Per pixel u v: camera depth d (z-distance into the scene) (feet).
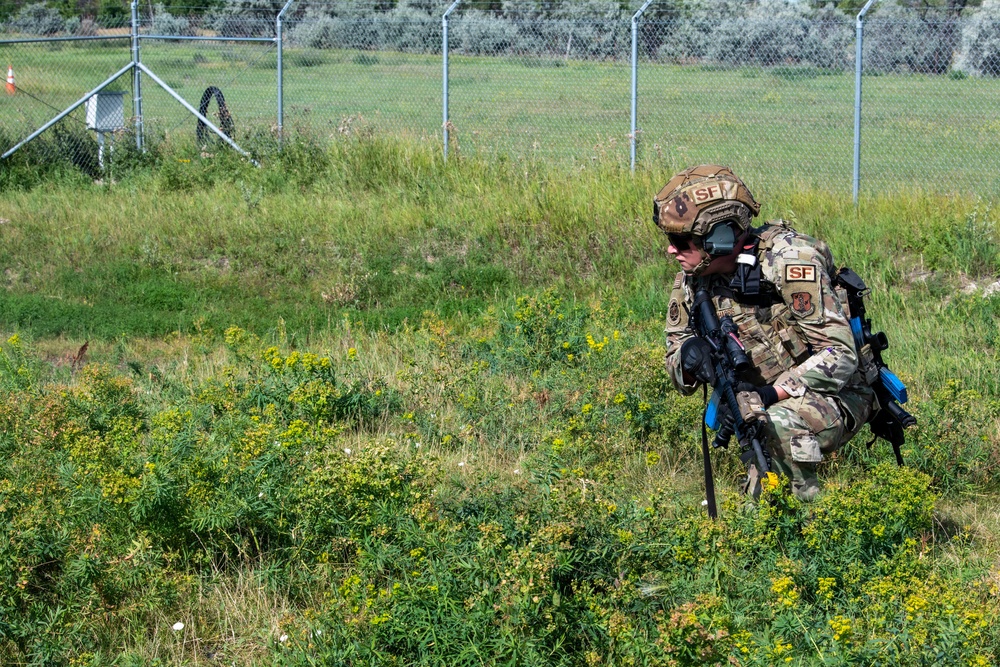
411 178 38.45
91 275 31.99
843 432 13.75
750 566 13.05
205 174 41.14
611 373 20.01
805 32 48.29
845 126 52.47
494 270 31.58
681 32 50.01
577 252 32.37
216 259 32.96
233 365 23.00
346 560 13.87
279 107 43.29
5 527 13.25
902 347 24.02
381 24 58.18
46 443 16.26
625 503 13.71
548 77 61.67
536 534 12.17
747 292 13.43
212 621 13.12
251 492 14.28
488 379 21.58
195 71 68.03
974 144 47.70
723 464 17.42
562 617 11.29
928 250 30.22
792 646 11.32
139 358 25.98
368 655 11.11
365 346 25.94
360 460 14.01
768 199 34.30
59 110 55.42
